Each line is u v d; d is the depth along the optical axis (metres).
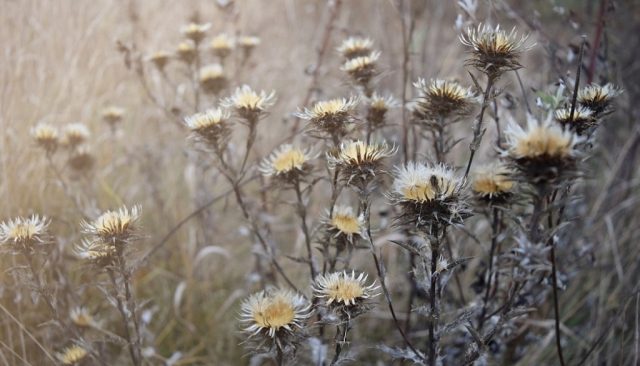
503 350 2.35
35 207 2.68
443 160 1.92
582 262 2.61
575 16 2.59
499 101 2.44
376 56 2.03
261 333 1.57
